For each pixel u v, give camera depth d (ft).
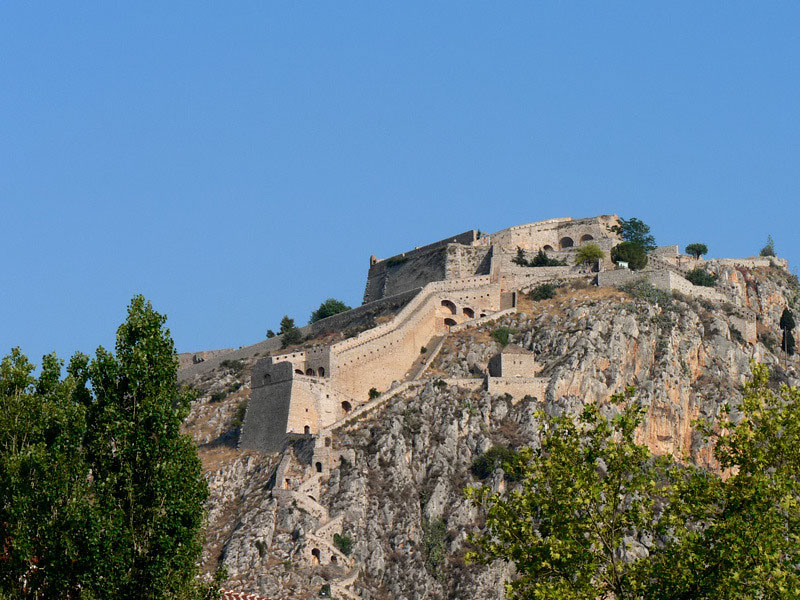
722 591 305.94
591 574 319.06
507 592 327.26
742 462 335.06
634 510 325.83
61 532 343.26
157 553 351.05
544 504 331.16
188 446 372.38
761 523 313.53
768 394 351.67
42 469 352.28
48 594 342.03
